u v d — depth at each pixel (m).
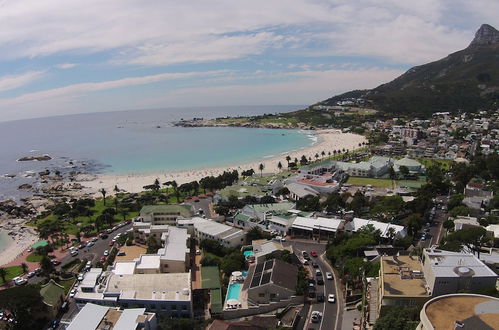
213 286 136.38
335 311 121.06
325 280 142.12
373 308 107.88
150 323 107.44
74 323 103.19
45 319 127.50
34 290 127.38
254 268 143.00
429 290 101.31
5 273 162.25
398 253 136.38
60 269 168.50
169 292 124.31
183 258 150.25
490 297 82.75
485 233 147.25
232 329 103.75
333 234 180.25
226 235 174.50
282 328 108.75
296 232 188.12
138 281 129.00
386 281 106.31
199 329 113.12
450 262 104.31
